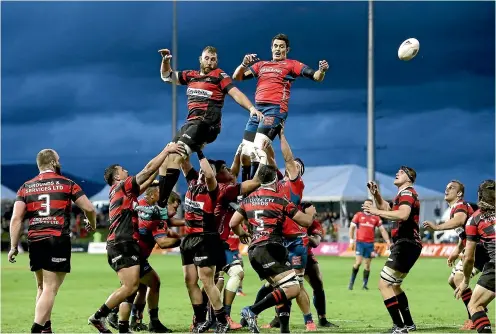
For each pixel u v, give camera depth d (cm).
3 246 4525
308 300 1225
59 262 1055
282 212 1080
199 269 1138
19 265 3112
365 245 2045
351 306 1630
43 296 1049
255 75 1141
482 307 1038
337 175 4434
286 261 1077
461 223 1219
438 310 1536
